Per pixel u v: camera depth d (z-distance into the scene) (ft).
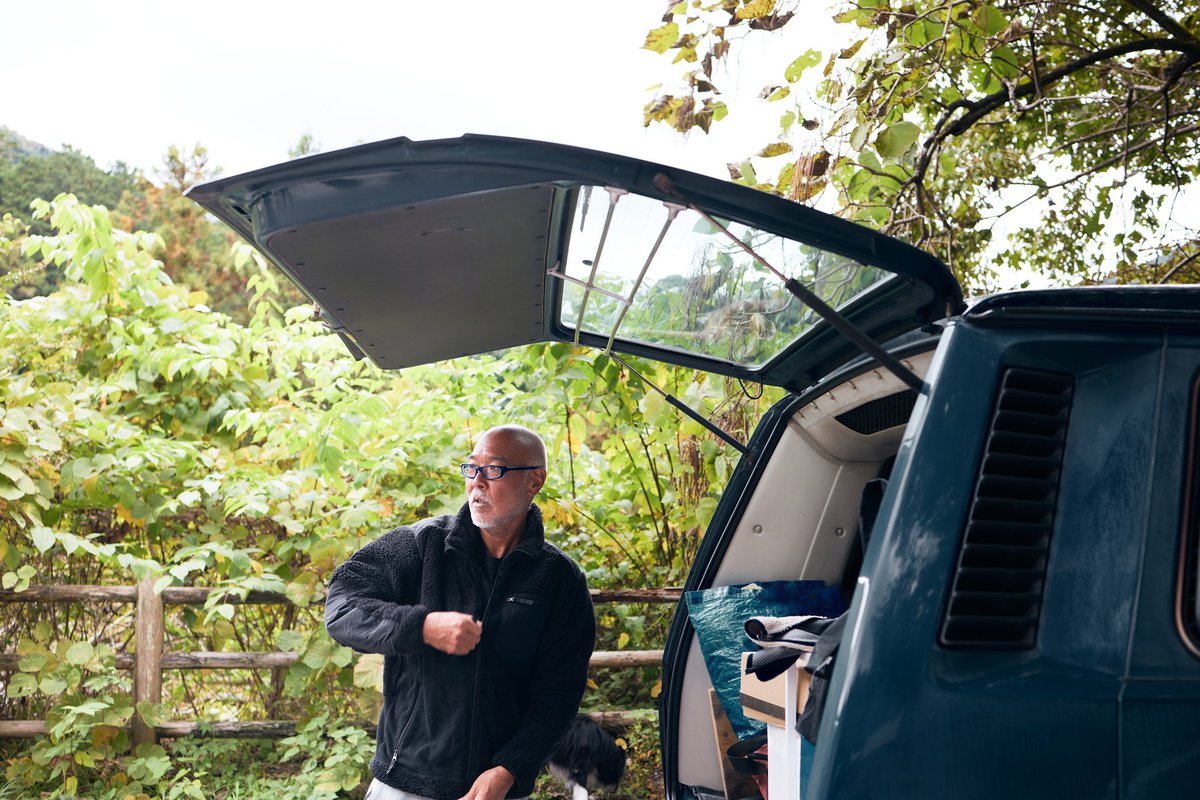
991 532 6.05
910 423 6.29
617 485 20.33
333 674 18.34
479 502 10.28
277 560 18.75
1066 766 5.76
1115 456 6.24
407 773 10.04
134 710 17.47
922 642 5.83
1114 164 17.54
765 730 10.61
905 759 5.68
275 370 21.74
